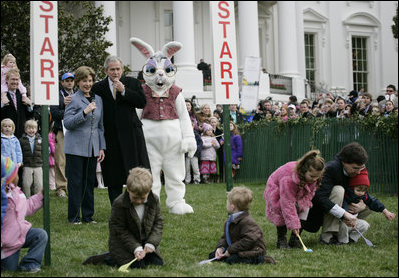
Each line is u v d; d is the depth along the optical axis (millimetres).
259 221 7805
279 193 6008
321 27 31031
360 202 6363
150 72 8391
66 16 18125
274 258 5477
